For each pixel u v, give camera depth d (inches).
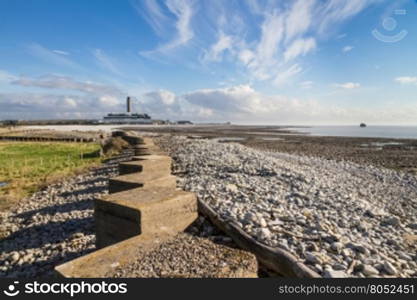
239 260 153.8
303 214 254.7
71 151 1205.7
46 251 266.1
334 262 167.3
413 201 415.8
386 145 1590.8
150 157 402.6
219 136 2423.7
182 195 221.5
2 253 273.9
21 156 1035.9
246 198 290.0
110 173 595.8
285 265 162.7
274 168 516.7
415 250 212.2
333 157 1022.4
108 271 141.5
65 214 365.7
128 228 197.9
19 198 478.0
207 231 217.8
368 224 254.8
